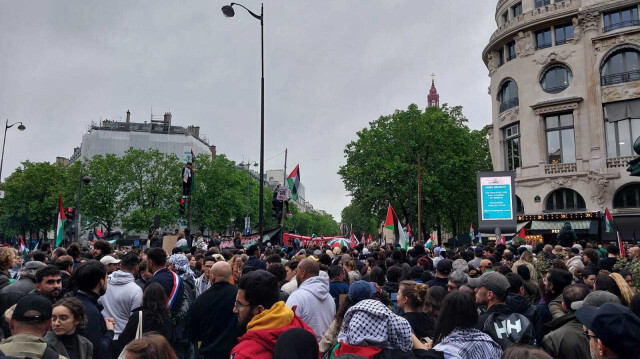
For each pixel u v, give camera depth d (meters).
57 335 4.02
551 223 35.31
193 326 4.86
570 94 36.47
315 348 2.85
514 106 39.88
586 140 35.53
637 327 2.53
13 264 7.14
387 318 3.63
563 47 37.06
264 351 3.28
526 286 7.62
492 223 24.44
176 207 65.69
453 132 49.56
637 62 34.38
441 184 48.06
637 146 11.70
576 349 4.21
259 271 3.91
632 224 32.69
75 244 9.41
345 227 44.06
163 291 5.19
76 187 64.94
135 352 2.65
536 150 37.53
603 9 35.44
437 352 3.62
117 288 5.94
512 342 4.32
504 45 41.59
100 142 91.88
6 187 69.69
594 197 34.50
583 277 7.57
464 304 3.92
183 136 96.19
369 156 49.47
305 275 5.75
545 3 38.94
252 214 82.12
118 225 67.38
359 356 2.46
